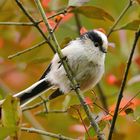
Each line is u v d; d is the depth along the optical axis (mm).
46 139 10711
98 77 10477
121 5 12797
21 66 11820
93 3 12859
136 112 9211
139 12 10086
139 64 11484
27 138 10625
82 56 10172
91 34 10438
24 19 10508
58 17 9445
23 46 11617
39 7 8859
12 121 7027
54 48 8984
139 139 10234
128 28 9586
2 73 11938
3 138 6898
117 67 11359
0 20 10680
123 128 10258
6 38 11570
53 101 10172
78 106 8273
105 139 8305
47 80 10086
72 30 12289
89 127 8281
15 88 12008
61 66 9961
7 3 10594
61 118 11758
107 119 8164
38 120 11727
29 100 9578
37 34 11789
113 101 11617
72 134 10906
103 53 10375
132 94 11375
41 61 10062
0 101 7488
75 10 9305
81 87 10438
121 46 11508
